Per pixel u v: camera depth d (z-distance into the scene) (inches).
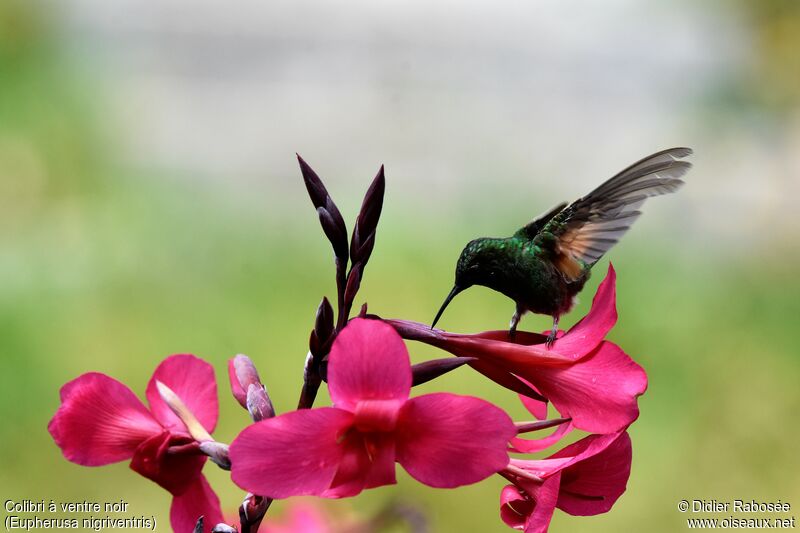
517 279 154.6
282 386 401.1
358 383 119.3
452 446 117.0
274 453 115.3
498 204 541.6
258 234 494.3
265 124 655.8
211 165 605.6
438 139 647.1
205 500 144.2
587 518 350.9
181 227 487.8
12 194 486.3
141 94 624.7
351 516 235.0
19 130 508.1
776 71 615.8
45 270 446.6
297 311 440.1
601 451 130.0
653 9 697.6
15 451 362.6
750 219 571.8
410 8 768.9
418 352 401.4
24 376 387.5
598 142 642.2
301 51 724.7
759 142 610.9
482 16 764.0
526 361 136.0
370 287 454.9
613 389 130.8
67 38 607.2
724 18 661.3
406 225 500.4
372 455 118.3
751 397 413.1
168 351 413.4
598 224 157.8
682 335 443.8
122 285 448.8
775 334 448.5
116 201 493.7
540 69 721.6
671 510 359.9
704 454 387.5
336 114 668.7
